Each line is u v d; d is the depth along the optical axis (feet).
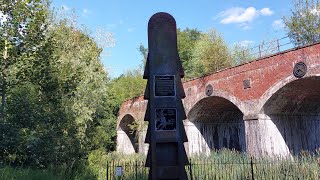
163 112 16.51
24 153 38.11
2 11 37.52
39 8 40.01
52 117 41.68
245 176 43.55
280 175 42.29
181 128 16.38
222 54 114.32
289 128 67.26
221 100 79.25
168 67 16.81
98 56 95.81
